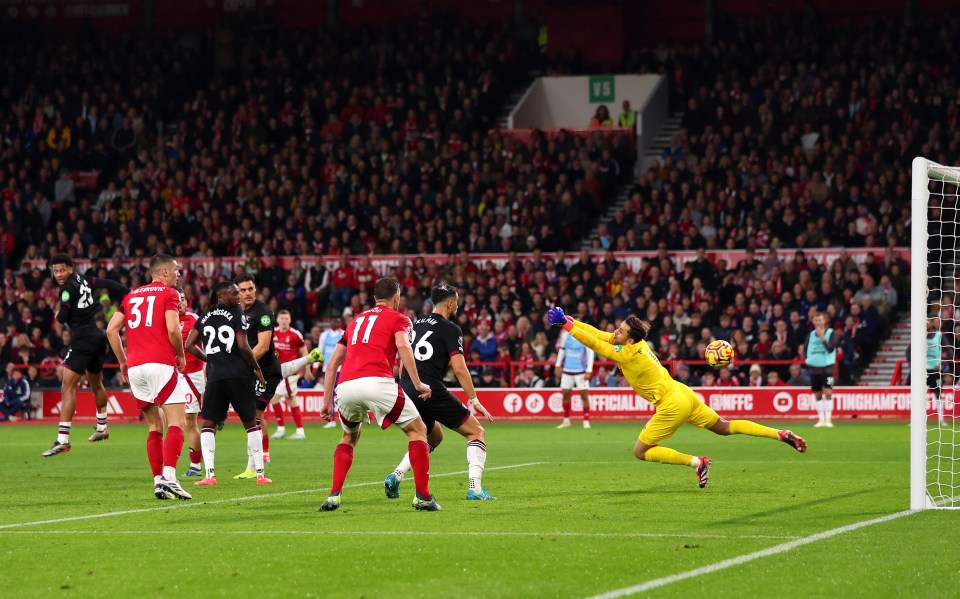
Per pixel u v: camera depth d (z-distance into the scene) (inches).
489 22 3105.3
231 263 2472.9
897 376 2018.9
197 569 600.4
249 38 3093.0
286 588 550.6
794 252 2212.1
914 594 533.6
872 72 2605.8
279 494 944.3
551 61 2972.4
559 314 972.6
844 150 2433.6
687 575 574.2
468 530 725.9
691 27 2984.7
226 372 1029.8
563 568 594.9
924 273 840.3
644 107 2733.8
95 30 3299.7
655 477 1075.3
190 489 994.7
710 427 989.8
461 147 2684.5
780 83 2635.3
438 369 892.0
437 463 1251.2
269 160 2748.5
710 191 2406.5
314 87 2938.0
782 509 830.5
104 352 1334.9
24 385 2188.7
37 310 2411.4
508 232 2465.6
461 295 2273.6
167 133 2965.1
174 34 3161.9
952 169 900.0
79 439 1705.2
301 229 2536.9
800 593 534.9
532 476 1092.5
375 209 2551.7
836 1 2910.9
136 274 2425.0
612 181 2578.7
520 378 2165.4
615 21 2928.2
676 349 2078.0
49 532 732.0
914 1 2844.5
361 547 660.1
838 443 1504.7
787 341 2060.8
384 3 3181.6
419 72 2854.3
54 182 2763.3
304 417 2158.0
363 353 801.6
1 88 3075.8
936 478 1060.5
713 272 2196.1
